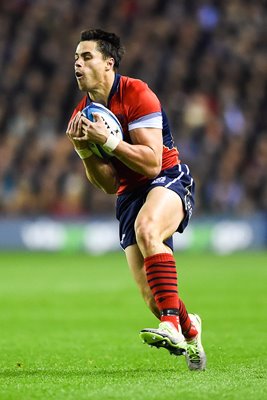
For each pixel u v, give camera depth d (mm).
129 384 19031
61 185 85062
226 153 87688
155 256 21016
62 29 97125
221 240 86562
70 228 84875
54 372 22266
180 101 90188
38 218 84750
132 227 22328
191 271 63125
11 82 92125
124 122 21812
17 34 96062
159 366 23844
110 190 22578
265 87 93500
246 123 90938
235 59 95188
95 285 53781
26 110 89312
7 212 85000
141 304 44031
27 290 50969
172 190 21875
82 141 21391
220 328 33969
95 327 35344
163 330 20266
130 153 21172
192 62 94375
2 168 84938
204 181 86125
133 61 92812
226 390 18094
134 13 98750
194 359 22359
